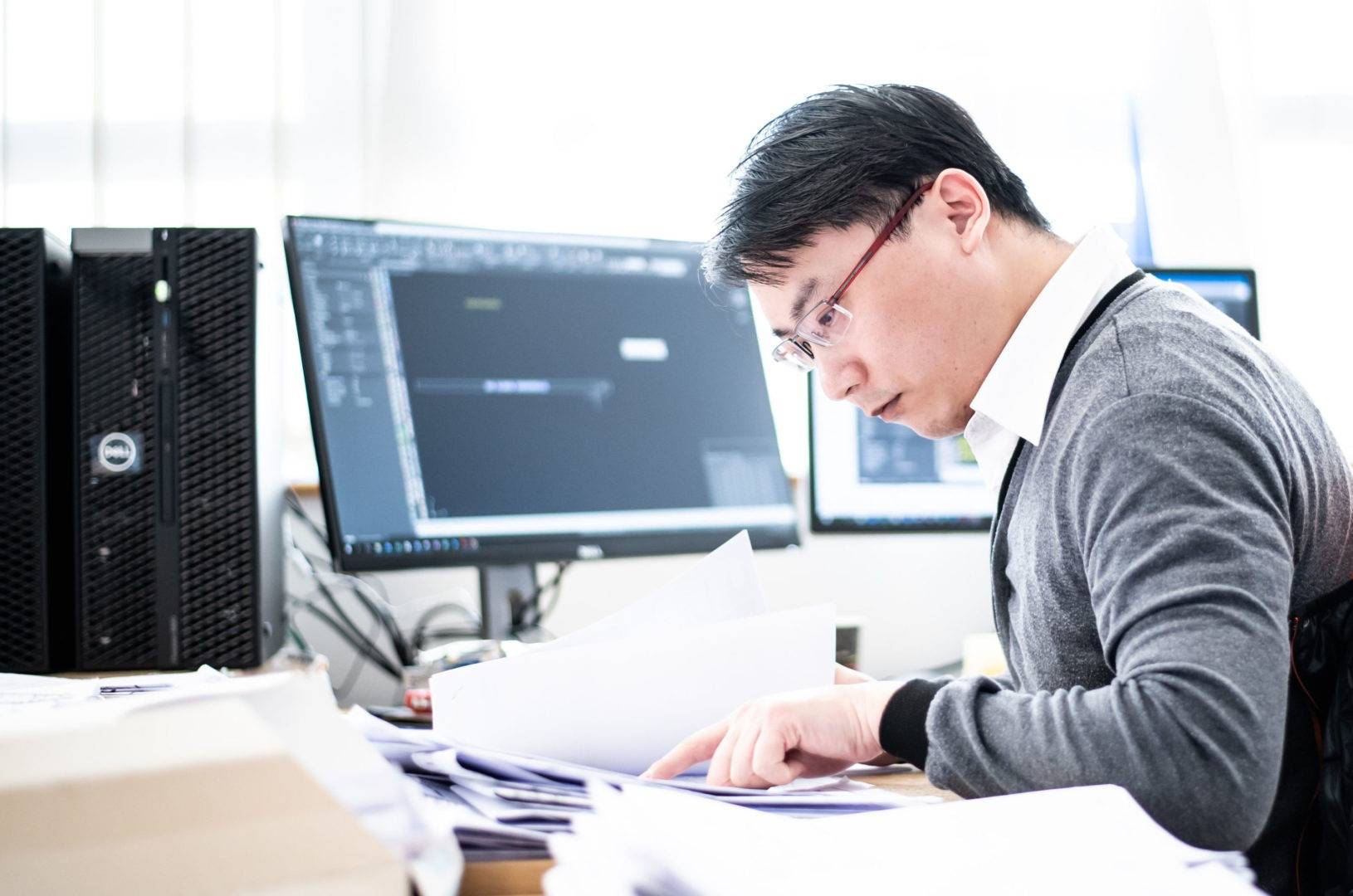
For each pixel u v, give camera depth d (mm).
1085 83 1775
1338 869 692
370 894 338
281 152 1629
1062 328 774
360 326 1245
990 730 594
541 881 431
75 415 1041
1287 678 584
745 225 812
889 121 797
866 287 799
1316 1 1796
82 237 1040
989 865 408
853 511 1467
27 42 1594
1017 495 814
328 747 379
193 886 331
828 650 731
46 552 1021
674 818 435
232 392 1058
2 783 327
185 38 1614
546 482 1287
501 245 1318
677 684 702
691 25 1739
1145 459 630
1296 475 667
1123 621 604
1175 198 1766
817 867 401
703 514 1346
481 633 1341
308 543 1511
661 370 1362
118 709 465
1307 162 1795
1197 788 542
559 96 1706
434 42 1675
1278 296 1779
